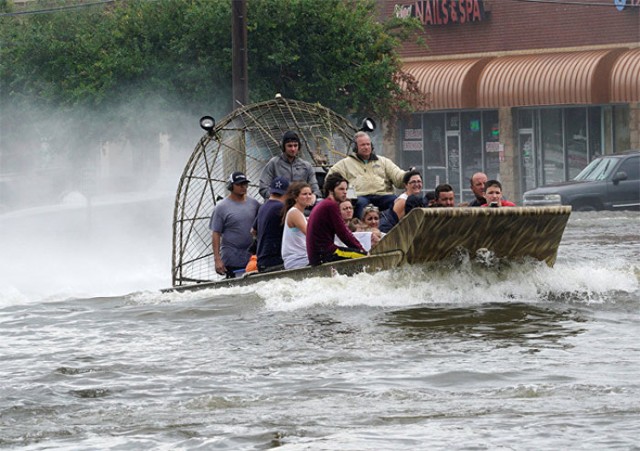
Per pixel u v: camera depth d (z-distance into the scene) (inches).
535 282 1674.5
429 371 1172.5
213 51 4003.4
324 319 1489.9
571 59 5044.3
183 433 960.9
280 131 2257.6
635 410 976.9
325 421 981.8
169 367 1242.0
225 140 2329.0
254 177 2305.6
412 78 4503.0
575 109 5206.7
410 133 5615.2
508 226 1622.8
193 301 1664.6
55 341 1434.5
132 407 1069.8
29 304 1777.8
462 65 5319.9
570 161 5236.2
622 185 4094.5
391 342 1333.7
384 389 1097.4
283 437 930.7
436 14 5482.3
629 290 1663.4
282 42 4025.6
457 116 5492.1
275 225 1819.6
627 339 1325.0
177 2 4094.5
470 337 1353.3
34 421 1031.6
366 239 1745.8
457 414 989.8
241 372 1204.5
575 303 1578.5
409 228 1588.3
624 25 5088.6
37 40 4227.4
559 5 5231.3
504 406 1013.8
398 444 890.1
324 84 4109.3
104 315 1625.2
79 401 1102.4
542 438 891.4
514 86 5132.9
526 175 5349.4
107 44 4170.8
